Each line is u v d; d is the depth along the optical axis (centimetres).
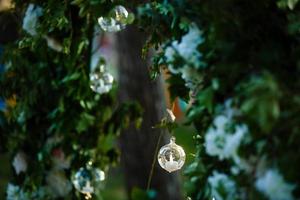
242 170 174
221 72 178
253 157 171
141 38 439
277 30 186
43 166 300
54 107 300
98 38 358
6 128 308
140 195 229
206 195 202
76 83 295
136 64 446
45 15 273
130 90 446
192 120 201
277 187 161
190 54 199
